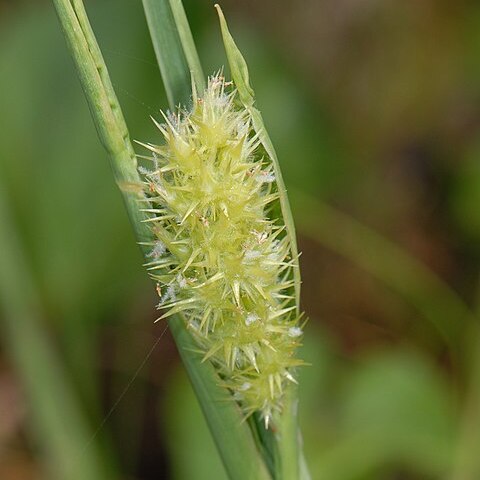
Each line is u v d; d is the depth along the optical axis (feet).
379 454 0.79
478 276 0.99
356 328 0.98
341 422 0.80
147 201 0.47
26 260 0.83
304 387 0.81
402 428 0.80
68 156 0.84
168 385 0.90
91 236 0.85
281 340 0.48
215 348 0.47
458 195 1.00
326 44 1.11
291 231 0.46
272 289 0.47
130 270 0.87
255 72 0.90
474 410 0.82
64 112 0.85
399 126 1.09
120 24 0.84
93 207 0.85
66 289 0.84
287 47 1.10
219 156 0.45
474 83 1.07
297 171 0.91
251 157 0.47
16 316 0.80
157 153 0.47
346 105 1.09
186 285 0.46
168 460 0.88
